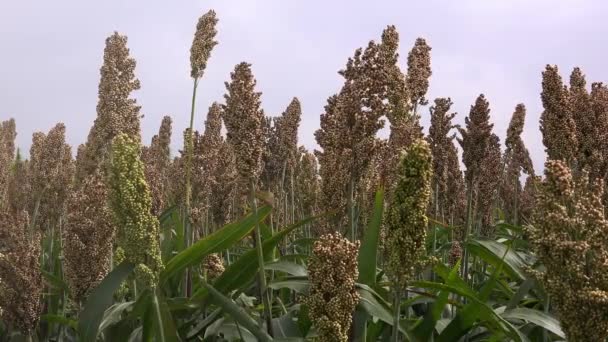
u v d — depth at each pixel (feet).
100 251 21.17
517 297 21.20
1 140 46.62
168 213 26.37
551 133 23.58
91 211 21.11
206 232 32.86
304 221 19.48
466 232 25.89
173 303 19.61
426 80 27.09
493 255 24.11
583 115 23.73
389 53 24.06
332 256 14.67
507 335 18.61
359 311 17.84
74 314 28.63
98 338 21.06
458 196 32.12
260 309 22.50
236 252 34.17
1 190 39.81
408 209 14.80
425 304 25.64
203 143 31.71
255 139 18.52
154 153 46.29
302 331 19.35
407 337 18.25
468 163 26.21
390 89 23.95
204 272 23.49
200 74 24.20
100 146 26.68
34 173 36.32
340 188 19.77
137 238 16.46
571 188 13.85
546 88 23.59
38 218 37.06
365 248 18.84
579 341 13.58
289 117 38.45
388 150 23.48
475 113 26.11
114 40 26.96
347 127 19.56
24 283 20.97
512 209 47.42
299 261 27.48
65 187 36.27
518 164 47.09
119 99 26.73
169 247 27.07
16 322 21.18
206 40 23.84
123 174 16.31
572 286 13.52
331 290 14.73
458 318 18.86
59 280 24.72
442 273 22.25
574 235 13.62
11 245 23.75
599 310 13.16
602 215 13.29
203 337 21.21
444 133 29.19
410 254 14.96
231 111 18.57
